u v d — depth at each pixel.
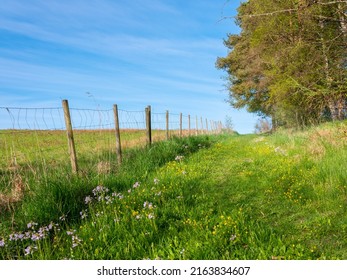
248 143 18.33
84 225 5.25
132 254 4.45
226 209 6.23
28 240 4.89
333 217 5.45
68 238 4.95
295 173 8.49
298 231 5.12
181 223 5.40
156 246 4.68
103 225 5.10
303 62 14.45
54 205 5.99
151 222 5.28
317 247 4.53
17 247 4.69
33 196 6.52
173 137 16.14
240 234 4.66
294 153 11.34
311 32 13.34
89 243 4.69
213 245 4.41
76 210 6.12
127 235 4.88
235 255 4.22
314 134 12.21
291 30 13.45
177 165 10.36
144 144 13.89
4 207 6.37
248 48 23.70
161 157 11.25
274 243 4.51
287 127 22.67
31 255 4.52
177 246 4.54
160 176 8.52
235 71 28.20
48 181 6.82
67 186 6.70
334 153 9.25
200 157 12.21
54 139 15.16
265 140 18.03
